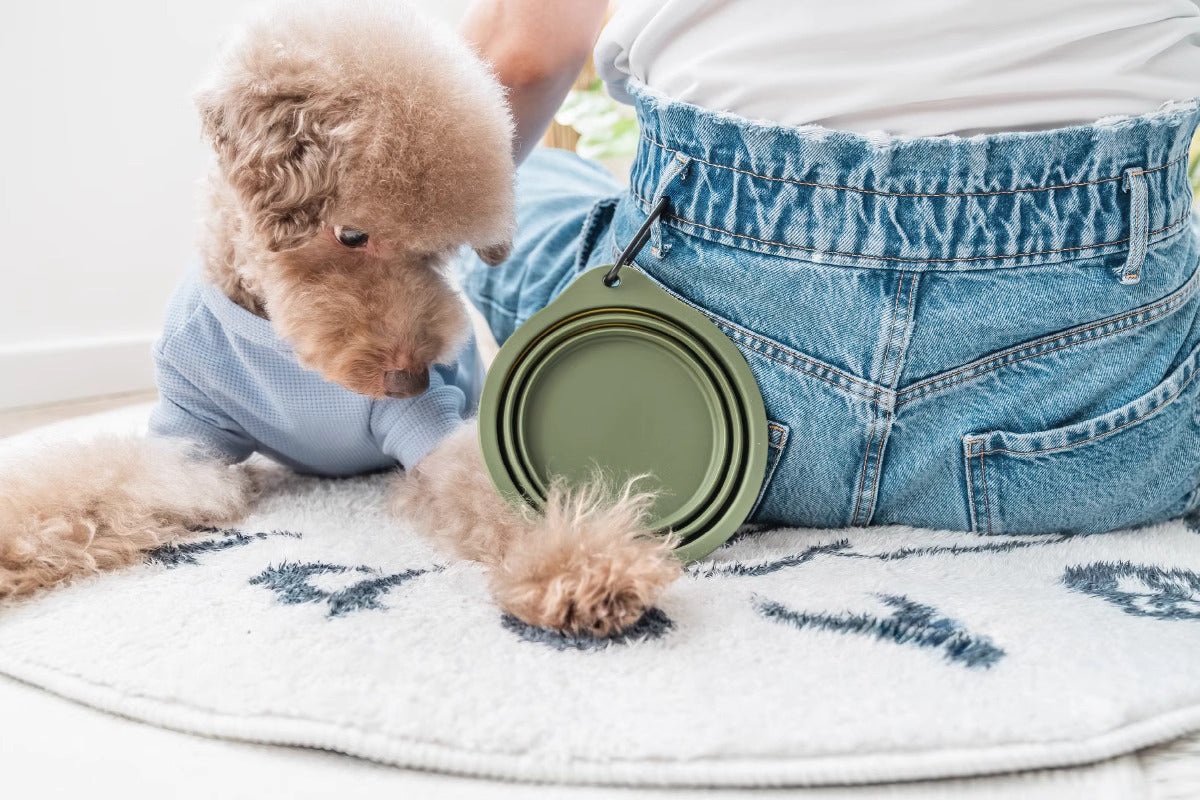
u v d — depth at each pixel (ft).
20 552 2.64
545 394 2.76
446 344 2.86
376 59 2.54
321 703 1.94
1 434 5.65
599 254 3.28
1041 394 2.68
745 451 2.75
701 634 2.24
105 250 6.70
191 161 6.86
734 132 2.62
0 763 1.87
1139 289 2.61
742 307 2.74
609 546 2.42
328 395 3.26
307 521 3.26
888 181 2.52
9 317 6.43
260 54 2.57
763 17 2.63
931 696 1.91
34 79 6.29
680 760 1.77
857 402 2.69
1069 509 2.82
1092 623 2.22
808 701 1.91
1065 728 1.80
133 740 1.95
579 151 6.70
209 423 3.45
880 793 1.75
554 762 1.79
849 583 2.51
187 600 2.49
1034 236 2.53
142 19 6.53
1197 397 2.85
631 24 2.92
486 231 2.73
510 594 2.39
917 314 2.59
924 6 2.46
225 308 3.10
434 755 1.83
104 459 3.05
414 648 2.18
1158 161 2.56
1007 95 2.55
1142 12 2.49
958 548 2.79
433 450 3.22
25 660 2.21
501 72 3.40
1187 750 1.84
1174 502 2.98
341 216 2.57
